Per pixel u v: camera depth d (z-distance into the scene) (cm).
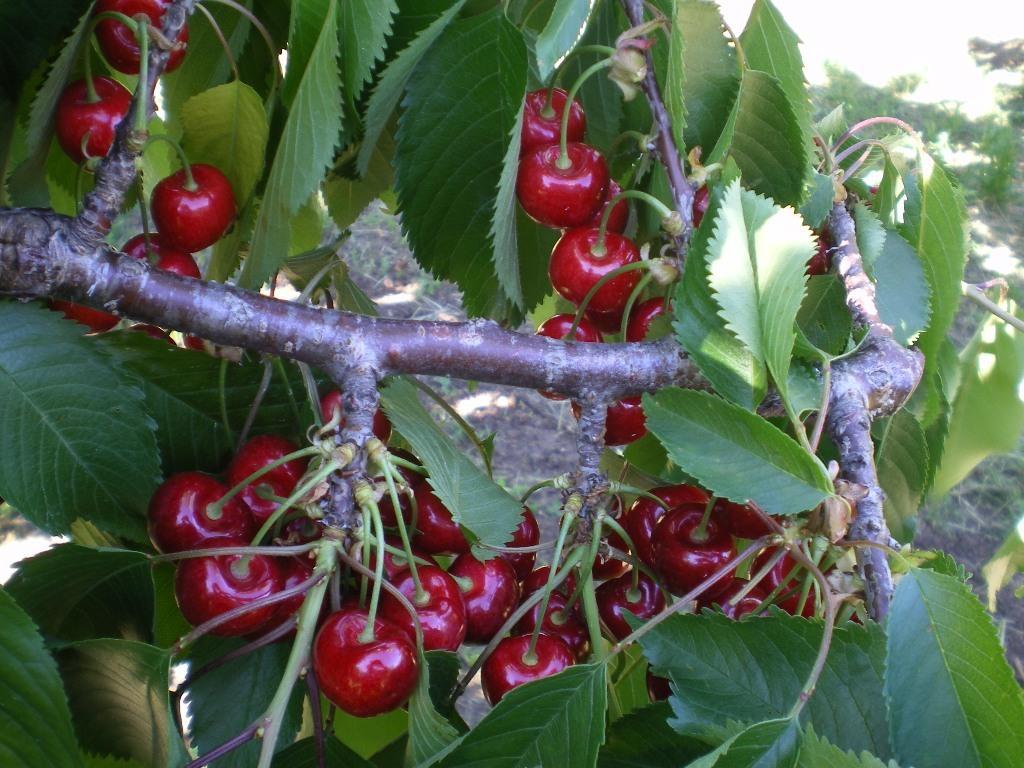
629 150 39
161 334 34
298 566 29
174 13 28
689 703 25
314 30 31
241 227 36
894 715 24
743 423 26
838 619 28
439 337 29
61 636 28
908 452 37
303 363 30
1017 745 24
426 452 28
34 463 28
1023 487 108
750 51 33
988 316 43
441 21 31
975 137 154
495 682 28
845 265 33
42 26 32
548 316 48
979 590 96
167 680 25
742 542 36
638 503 33
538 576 32
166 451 32
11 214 27
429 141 34
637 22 32
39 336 28
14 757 24
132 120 27
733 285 27
